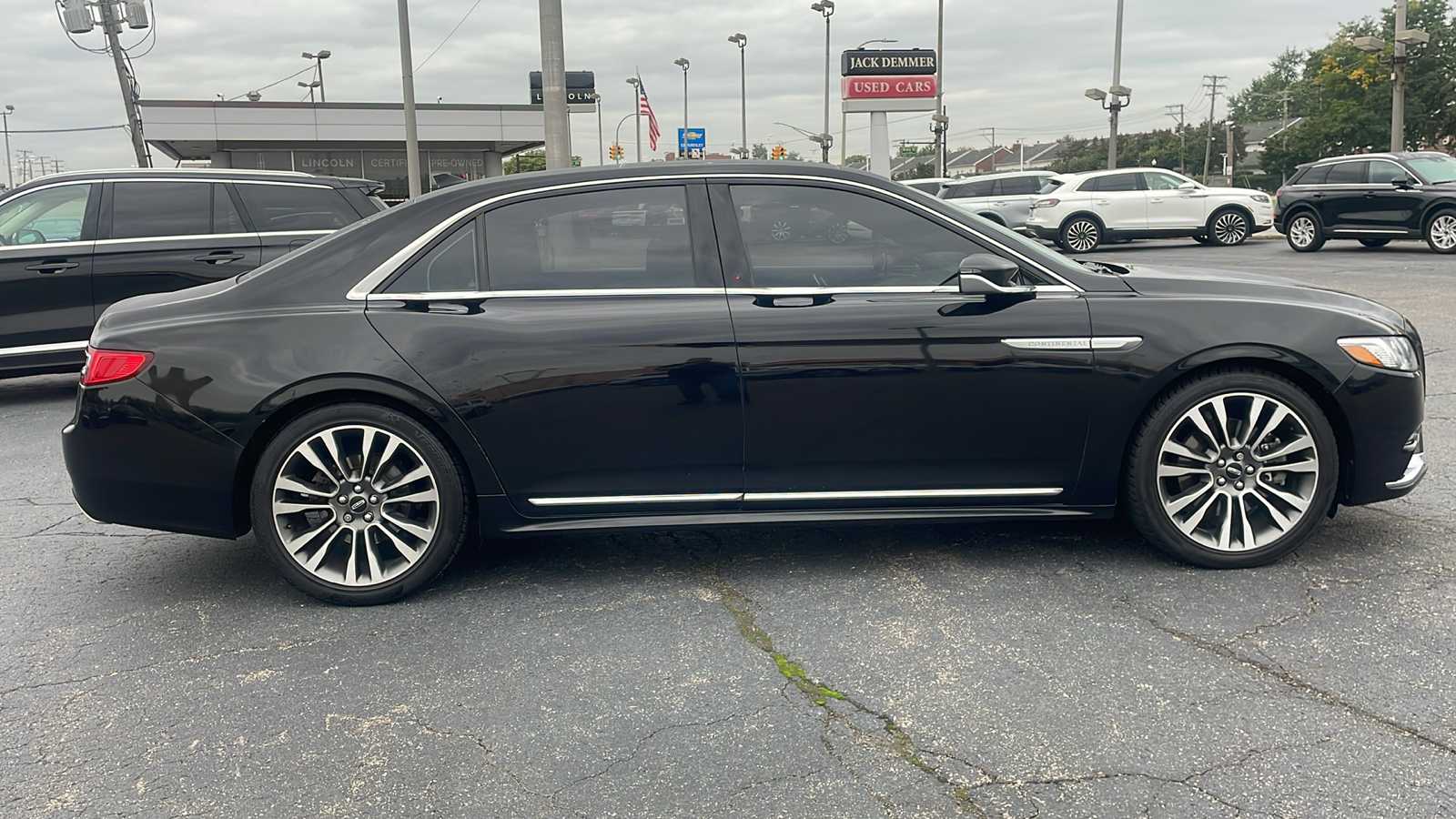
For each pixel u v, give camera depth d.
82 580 4.21
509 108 40.56
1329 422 3.84
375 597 3.81
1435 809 2.35
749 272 3.77
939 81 42.06
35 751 2.83
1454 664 3.06
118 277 7.93
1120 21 30.97
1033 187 25.22
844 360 3.71
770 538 4.45
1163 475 3.82
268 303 3.76
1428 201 17.80
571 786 2.58
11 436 7.14
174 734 2.90
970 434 3.79
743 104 66.19
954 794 2.49
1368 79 65.69
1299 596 3.60
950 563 4.06
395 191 42.19
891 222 3.82
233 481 3.72
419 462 3.76
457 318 3.71
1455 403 6.62
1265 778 2.50
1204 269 4.26
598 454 3.76
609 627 3.57
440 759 2.73
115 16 28.77
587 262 3.79
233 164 40.47
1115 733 2.74
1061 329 3.73
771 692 3.05
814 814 2.42
